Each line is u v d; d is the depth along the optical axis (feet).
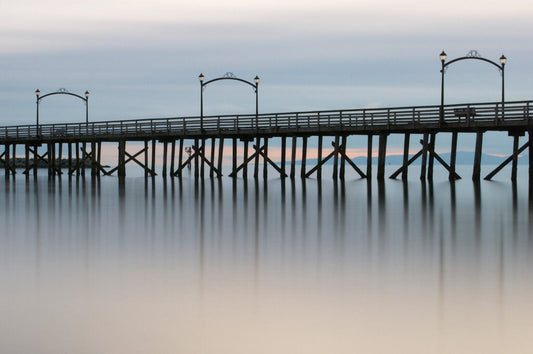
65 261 46.06
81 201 93.76
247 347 29.17
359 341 29.53
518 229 61.52
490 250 49.80
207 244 53.16
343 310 33.68
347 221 68.18
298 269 42.98
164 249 50.83
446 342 29.17
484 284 38.40
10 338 30.27
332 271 42.29
